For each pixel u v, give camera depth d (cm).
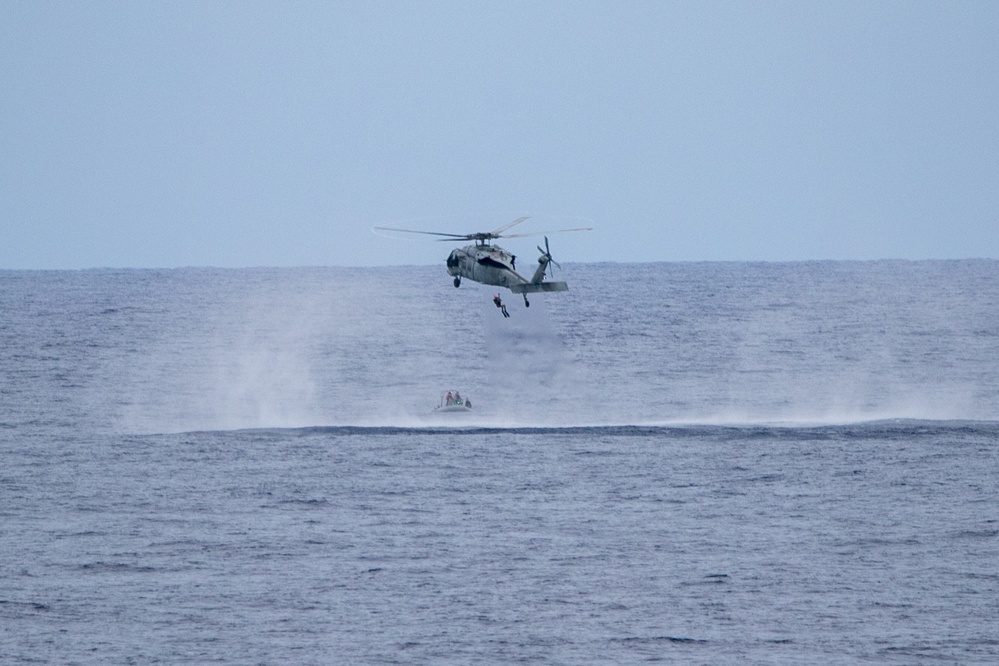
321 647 14100
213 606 15425
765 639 14338
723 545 18175
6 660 13638
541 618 15062
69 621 14850
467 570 16988
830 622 14875
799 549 17900
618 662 13675
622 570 16950
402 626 14775
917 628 14638
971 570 16788
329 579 16538
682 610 15325
